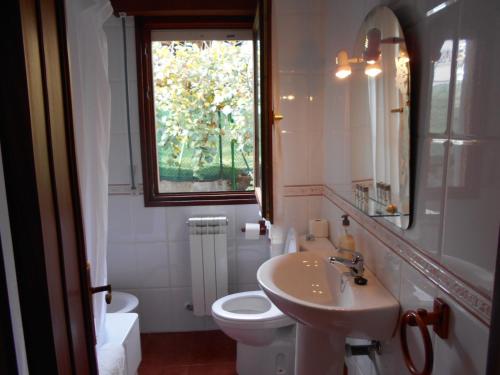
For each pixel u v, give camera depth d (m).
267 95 1.70
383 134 1.26
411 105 1.06
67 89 0.95
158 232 2.57
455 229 0.87
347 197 1.74
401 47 1.10
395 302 1.20
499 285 0.55
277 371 2.11
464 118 0.82
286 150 2.17
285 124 2.14
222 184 2.69
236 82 2.61
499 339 0.54
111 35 2.33
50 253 0.85
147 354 2.46
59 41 0.92
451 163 0.88
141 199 2.52
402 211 1.12
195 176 2.67
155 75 2.52
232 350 2.49
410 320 0.96
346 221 1.64
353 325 1.18
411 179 1.07
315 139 2.17
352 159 1.64
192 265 2.53
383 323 1.19
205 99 2.61
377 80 1.30
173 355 2.45
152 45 2.47
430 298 1.00
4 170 0.77
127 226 2.55
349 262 1.43
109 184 2.49
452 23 0.86
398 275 1.20
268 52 1.65
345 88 1.73
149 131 2.47
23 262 0.80
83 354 1.03
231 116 2.64
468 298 0.83
